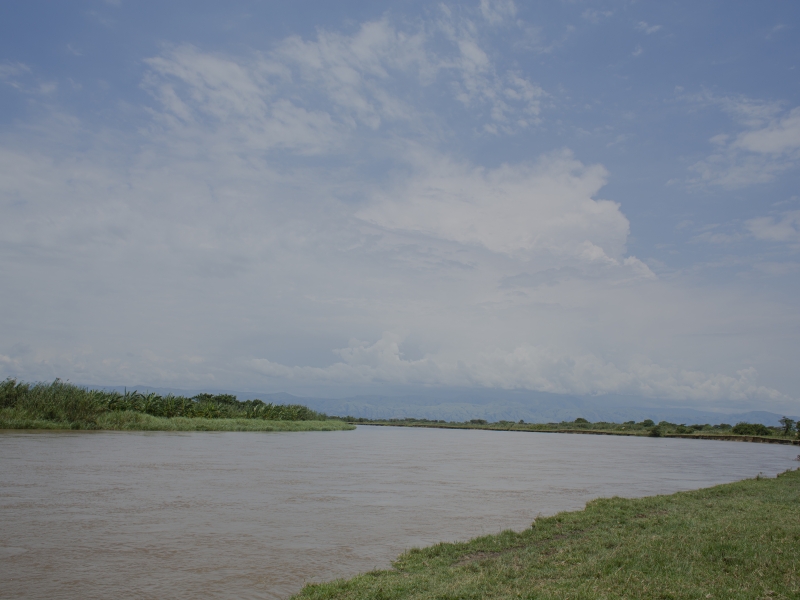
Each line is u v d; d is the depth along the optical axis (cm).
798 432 11156
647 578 1134
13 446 4056
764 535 1549
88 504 2028
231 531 1688
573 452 6588
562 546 1521
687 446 8919
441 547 1497
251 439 6819
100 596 1084
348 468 3781
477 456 5478
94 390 8294
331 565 1350
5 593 1089
